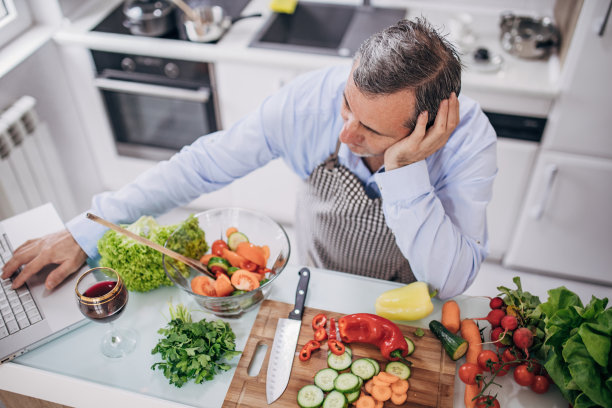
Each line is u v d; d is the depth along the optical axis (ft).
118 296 3.50
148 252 4.01
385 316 4.01
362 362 3.67
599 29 6.02
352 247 5.11
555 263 8.23
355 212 4.76
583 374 3.16
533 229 7.89
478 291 8.13
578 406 3.27
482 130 4.19
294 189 8.54
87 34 7.63
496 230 8.19
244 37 7.64
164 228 4.17
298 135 4.60
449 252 4.12
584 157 7.07
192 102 7.97
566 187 7.36
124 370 3.71
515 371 3.66
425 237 4.10
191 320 3.93
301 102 4.50
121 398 3.59
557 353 3.40
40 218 4.83
